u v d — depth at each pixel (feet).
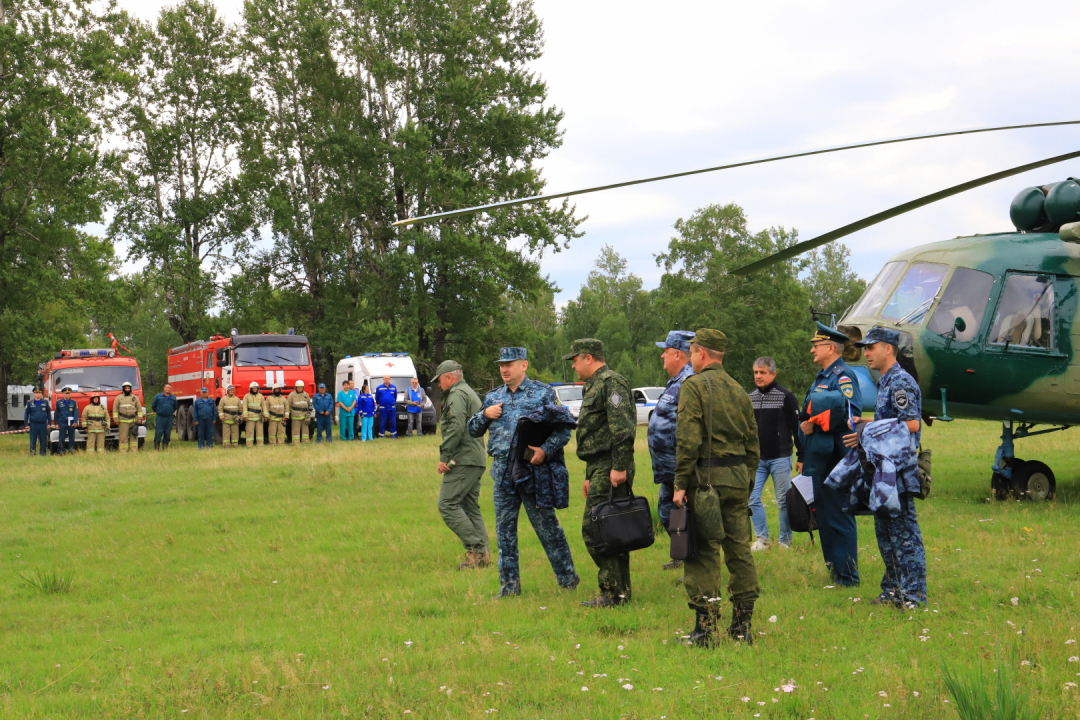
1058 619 17.37
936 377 36.65
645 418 102.12
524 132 127.95
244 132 134.00
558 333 303.07
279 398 83.30
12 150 98.17
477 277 123.24
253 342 87.56
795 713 13.37
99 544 33.86
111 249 110.32
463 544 29.09
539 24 133.39
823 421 21.81
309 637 19.34
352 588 24.85
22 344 101.96
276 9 132.67
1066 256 35.76
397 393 91.66
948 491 40.09
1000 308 35.88
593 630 18.85
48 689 16.31
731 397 17.25
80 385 83.46
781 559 25.29
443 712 13.80
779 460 27.35
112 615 23.03
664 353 22.11
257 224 134.82
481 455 27.22
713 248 180.86
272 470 56.49
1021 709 11.70
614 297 310.04
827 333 22.40
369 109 133.80
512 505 22.85
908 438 19.30
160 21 131.75
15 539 35.40
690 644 17.03
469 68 130.72
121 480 54.34
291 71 133.90
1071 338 35.29
